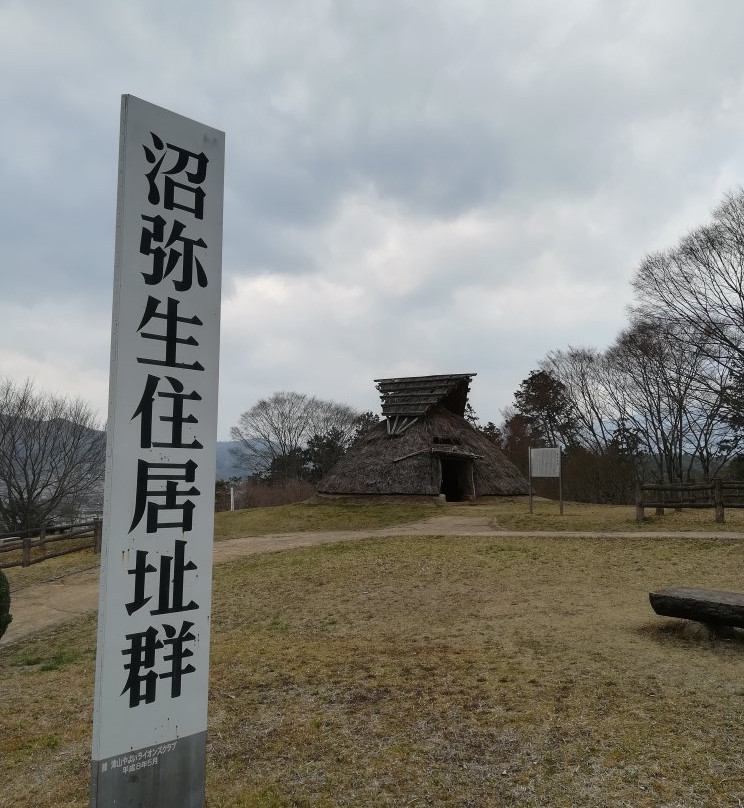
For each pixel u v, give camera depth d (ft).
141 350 11.03
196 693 11.16
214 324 12.00
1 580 25.94
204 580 11.43
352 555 44.01
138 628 10.62
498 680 18.52
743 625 20.62
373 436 84.89
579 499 118.11
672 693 16.61
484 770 13.28
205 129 12.24
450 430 82.64
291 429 172.96
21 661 28.19
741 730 14.15
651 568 35.32
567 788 12.34
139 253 11.18
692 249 81.35
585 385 123.75
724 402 85.87
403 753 14.28
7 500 96.58
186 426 11.44
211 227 12.14
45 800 13.47
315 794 12.81
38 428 96.63
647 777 12.47
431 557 41.37
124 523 10.61
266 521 68.49
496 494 79.71
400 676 19.58
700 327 84.64
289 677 20.36
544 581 34.14
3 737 17.28
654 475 117.19
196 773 11.02
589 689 17.26
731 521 48.39
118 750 10.25
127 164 11.18
